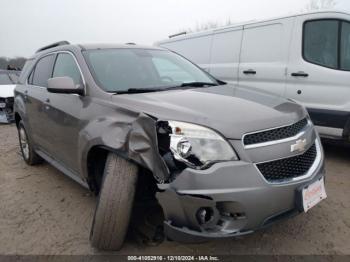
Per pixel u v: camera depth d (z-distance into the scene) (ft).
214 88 11.17
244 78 19.44
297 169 8.42
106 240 8.84
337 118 15.31
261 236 9.84
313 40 16.24
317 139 9.65
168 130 8.04
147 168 8.00
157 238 9.47
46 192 13.85
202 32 22.50
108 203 8.54
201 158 7.65
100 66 11.43
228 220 7.67
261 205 7.62
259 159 7.77
